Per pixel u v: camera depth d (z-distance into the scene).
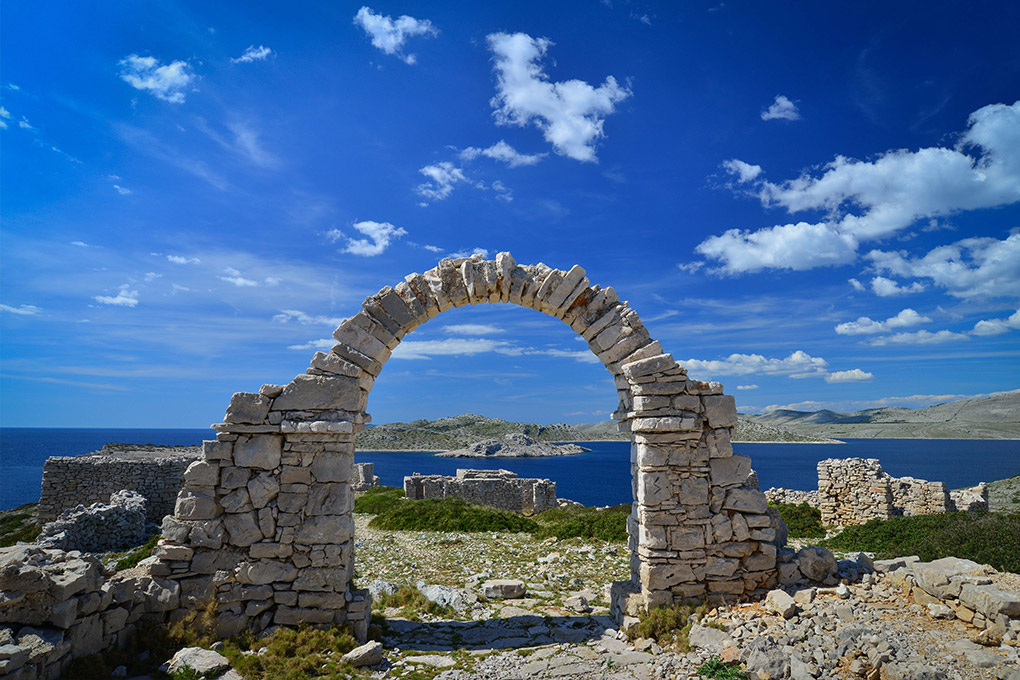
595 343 12.03
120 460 26.33
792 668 7.84
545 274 12.01
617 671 8.69
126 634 9.12
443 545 19.56
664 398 11.16
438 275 11.81
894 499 24.70
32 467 129.38
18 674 6.87
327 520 10.41
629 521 12.27
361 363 11.12
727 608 10.24
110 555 19.25
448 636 10.72
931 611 8.98
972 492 26.91
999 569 12.94
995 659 7.48
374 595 13.00
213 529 10.19
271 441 10.53
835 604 9.50
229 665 8.77
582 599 12.45
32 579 7.53
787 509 25.98
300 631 9.90
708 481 11.05
